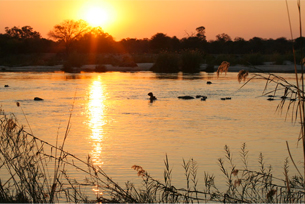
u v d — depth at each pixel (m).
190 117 17.48
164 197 5.99
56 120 16.30
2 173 8.23
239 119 16.97
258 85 33.84
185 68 56.66
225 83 36.19
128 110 19.58
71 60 64.94
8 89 29.44
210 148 11.61
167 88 31.16
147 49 114.81
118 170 9.18
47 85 33.28
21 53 92.94
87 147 11.58
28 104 21.22
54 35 91.00
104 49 99.19
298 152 11.07
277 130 14.50
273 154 10.84
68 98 24.31
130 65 63.84
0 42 90.12
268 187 6.98
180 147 11.73
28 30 128.12
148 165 9.70
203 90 29.67
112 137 13.12
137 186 7.78
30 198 5.72
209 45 96.12
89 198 6.79
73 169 9.01
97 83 35.72
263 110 19.66
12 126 6.29
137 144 12.11
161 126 15.20
